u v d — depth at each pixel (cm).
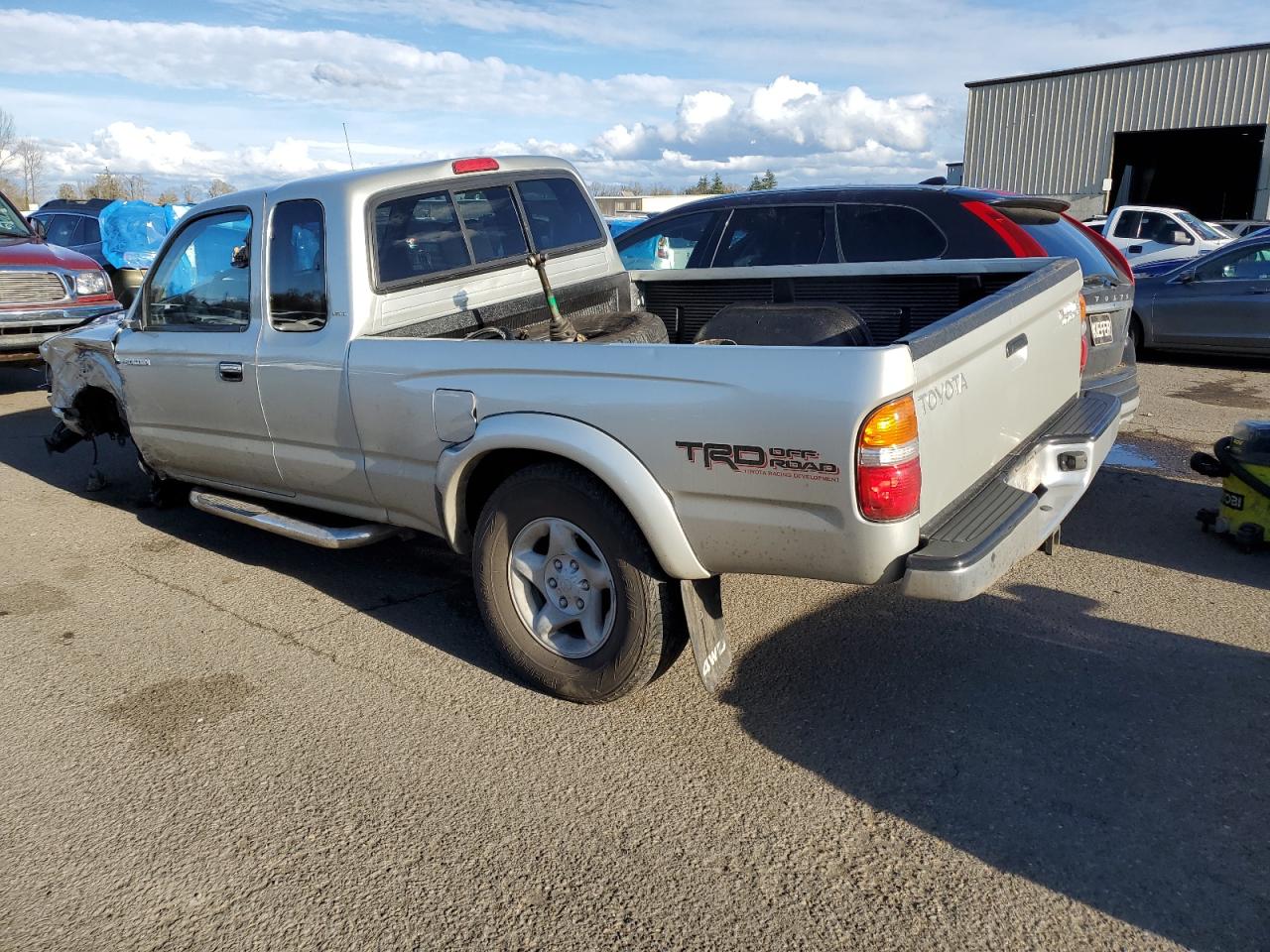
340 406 411
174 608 470
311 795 316
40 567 530
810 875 273
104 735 355
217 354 462
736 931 253
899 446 279
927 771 320
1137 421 819
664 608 338
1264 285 1021
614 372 322
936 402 297
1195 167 2928
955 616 437
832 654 404
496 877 276
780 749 335
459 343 366
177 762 337
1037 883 267
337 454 424
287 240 431
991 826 291
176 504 636
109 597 486
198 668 406
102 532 590
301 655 416
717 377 301
